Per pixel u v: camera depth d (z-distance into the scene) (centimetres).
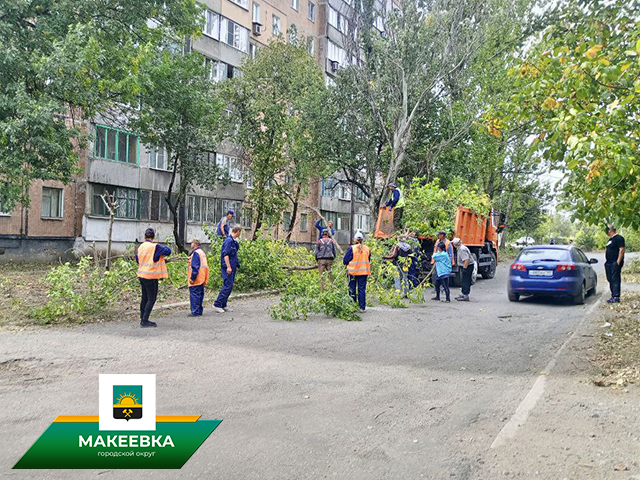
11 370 682
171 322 1057
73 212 2814
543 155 788
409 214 1789
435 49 2531
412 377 678
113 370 686
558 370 714
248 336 925
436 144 2781
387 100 2688
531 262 1448
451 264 1540
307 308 1171
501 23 2639
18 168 1692
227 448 445
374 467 412
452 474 401
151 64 2105
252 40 3938
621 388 620
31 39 1823
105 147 2880
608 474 400
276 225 2892
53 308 1047
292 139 2881
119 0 1978
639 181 734
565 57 807
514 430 489
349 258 1268
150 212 3172
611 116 664
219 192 3628
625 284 2020
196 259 1141
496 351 839
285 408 548
